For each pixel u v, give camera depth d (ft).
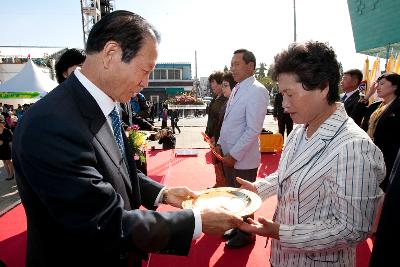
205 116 95.30
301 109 3.92
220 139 10.52
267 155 23.58
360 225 3.57
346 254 4.24
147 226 3.39
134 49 3.54
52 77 63.93
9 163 21.12
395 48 35.06
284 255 4.49
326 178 3.84
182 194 5.29
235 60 9.42
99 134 3.63
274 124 61.82
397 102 11.93
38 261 3.68
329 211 3.93
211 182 17.44
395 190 3.07
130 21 3.54
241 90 9.55
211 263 9.32
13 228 11.85
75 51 9.04
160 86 137.59
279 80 3.95
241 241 9.99
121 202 3.45
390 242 3.04
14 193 18.40
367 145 3.60
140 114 16.93
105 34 3.52
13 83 26.94
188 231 3.61
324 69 3.67
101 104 3.81
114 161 3.76
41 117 3.23
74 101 3.56
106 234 3.21
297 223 4.13
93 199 3.15
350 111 18.47
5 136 20.89
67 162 3.12
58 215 3.16
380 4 33.37
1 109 47.65
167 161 21.95
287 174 4.25
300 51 3.69
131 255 4.29
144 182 5.37
